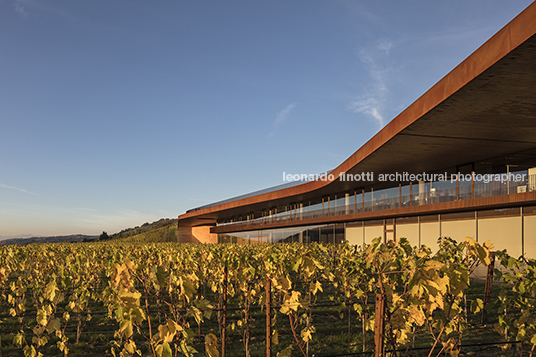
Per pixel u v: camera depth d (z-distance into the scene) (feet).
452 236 62.54
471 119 39.32
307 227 111.04
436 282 12.07
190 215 167.43
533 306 17.46
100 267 41.37
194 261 30.66
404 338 16.81
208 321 30.63
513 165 54.13
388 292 17.44
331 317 32.22
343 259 33.12
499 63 26.86
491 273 29.63
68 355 23.32
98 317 31.14
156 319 29.71
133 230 352.08
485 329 27.32
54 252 47.34
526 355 22.21
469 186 61.52
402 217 75.10
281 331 28.40
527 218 50.06
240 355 23.17
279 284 16.81
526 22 23.47
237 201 131.44
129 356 15.97
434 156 57.26
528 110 36.14
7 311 32.83
